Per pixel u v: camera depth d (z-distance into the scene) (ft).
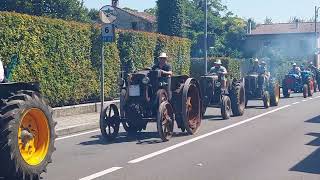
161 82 38.22
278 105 69.62
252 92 64.54
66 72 55.11
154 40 75.15
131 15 212.23
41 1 146.20
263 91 64.28
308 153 31.55
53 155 31.24
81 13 159.53
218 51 199.72
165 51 78.74
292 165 27.91
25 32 48.80
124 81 39.01
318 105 69.26
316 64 200.64
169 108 37.58
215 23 209.46
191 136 39.14
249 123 47.70
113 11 49.57
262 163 28.45
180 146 34.35
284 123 47.50
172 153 31.63
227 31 227.40
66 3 152.66
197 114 41.83
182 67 85.35
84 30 58.23
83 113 55.62
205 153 31.60
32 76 49.80
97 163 28.50
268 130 42.42
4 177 22.61
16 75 47.42
